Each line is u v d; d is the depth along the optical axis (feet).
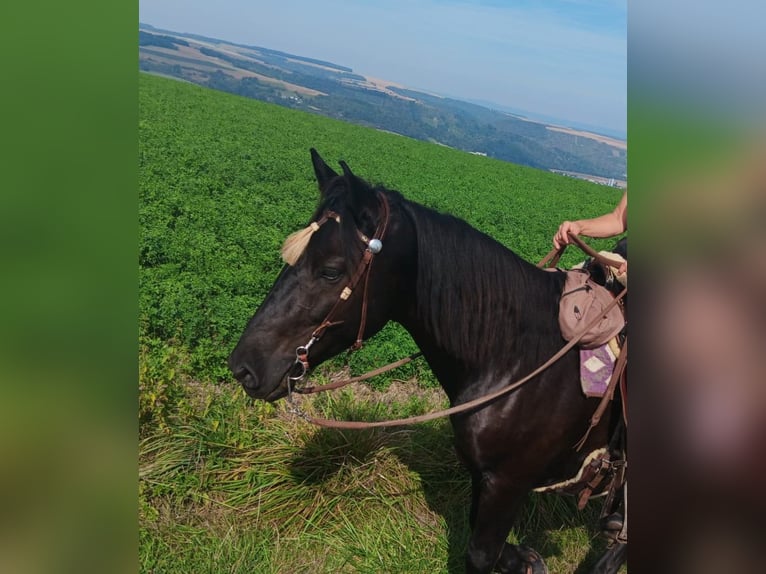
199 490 13.98
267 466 14.53
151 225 37.40
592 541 14.70
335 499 14.11
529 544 14.37
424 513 14.49
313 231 9.14
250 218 44.16
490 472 10.30
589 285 10.21
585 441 10.20
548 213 91.66
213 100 157.58
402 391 21.47
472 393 10.17
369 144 143.33
